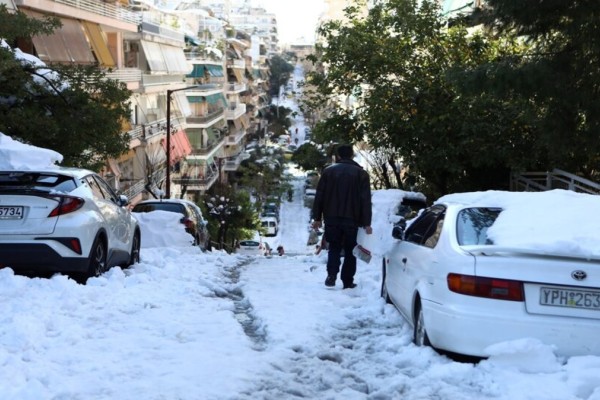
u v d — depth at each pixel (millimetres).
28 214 8961
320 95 24391
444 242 6004
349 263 9734
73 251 9078
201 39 79750
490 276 5371
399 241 7906
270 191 74938
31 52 26922
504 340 5289
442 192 21984
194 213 22172
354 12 23734
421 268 6340
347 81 22891
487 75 13469
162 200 21859
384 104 20984
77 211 9273
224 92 82625
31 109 16562
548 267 5316
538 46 14758
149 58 46594
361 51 22344
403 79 21812
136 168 45312
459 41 21609
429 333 5805
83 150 17984
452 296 5496
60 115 17172
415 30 21859
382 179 27016
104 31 39969
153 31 46969
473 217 6246
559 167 19266
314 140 24469
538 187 19406
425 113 20484
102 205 10336
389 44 21922
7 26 16125
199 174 62594
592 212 5902
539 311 5289
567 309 5273
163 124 49406
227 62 90250
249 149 98438
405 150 21172
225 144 79625
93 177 10719
